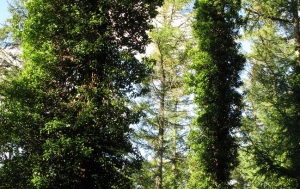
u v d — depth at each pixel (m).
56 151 9.55
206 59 15.20
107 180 10.49
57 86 10.94
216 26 15.84
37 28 10.78
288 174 13.62
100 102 10.73
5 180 9.69
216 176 14.18
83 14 11.25
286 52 22.19
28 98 10.32
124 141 11.01
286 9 16.12
